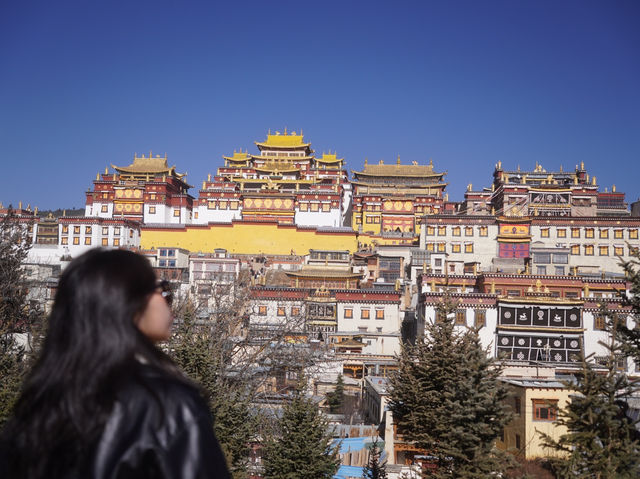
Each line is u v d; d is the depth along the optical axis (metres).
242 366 48.28
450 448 24.86
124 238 131.88
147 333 3.01
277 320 83.88
